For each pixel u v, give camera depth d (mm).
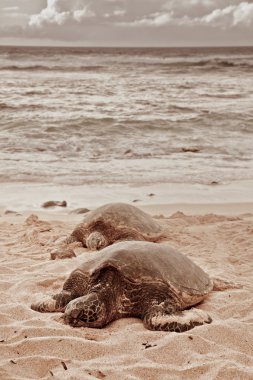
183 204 10273
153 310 4215
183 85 34156
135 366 3453
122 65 54031
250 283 5711
